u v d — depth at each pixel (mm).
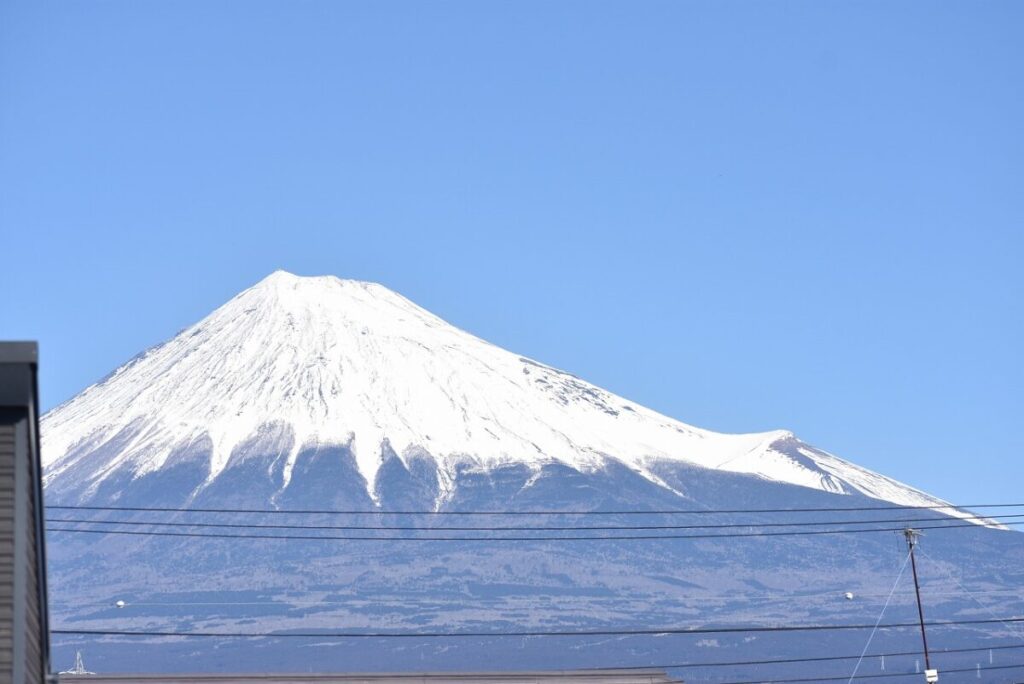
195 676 67938
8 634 24156
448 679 69375
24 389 24938
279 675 68562
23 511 24688
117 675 68125
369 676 68688
